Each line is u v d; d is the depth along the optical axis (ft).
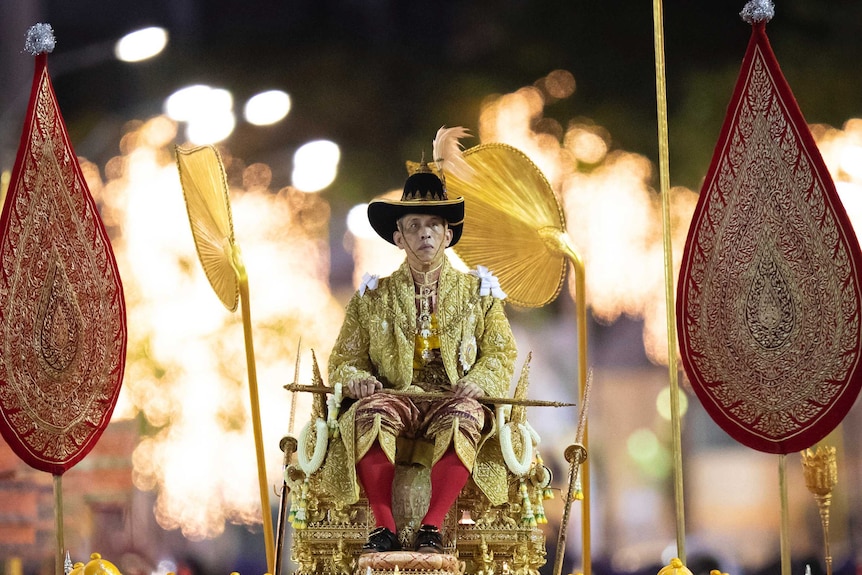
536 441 73.92
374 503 68.95
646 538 165.27
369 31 187.42
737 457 166.81
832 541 156.56
